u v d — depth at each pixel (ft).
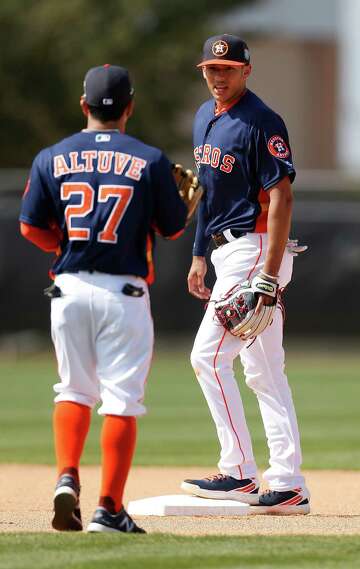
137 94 323.57
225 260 74.02
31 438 128.77
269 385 75.46
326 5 427.74
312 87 433.89
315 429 137.18
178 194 61.62
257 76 428.56
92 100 61.93
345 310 215.10
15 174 296.10
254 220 73.36
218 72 71.97
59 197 61.21
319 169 436.35
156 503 74.90
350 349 216.74
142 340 60.59
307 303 215.10
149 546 59.57
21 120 319.68
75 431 61.46
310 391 178.40
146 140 329.31
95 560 56.24
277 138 71.36
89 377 61.87
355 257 214.28
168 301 214.28
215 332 74.18
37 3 317.83
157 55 323.16
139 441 126.21
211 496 75.77
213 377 74.74
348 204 214.28
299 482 75.51
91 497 84.02
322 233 213.87
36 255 211.41
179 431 135.54
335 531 67.77
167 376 196.65
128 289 60.34
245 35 391.04
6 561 56.18
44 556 57.16
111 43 316.60
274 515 75.05
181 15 331.98
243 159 72.33
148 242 62.23
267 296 71.15
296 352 217.77
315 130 435.53
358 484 95.04
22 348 214.28
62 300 60.75
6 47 313.73
